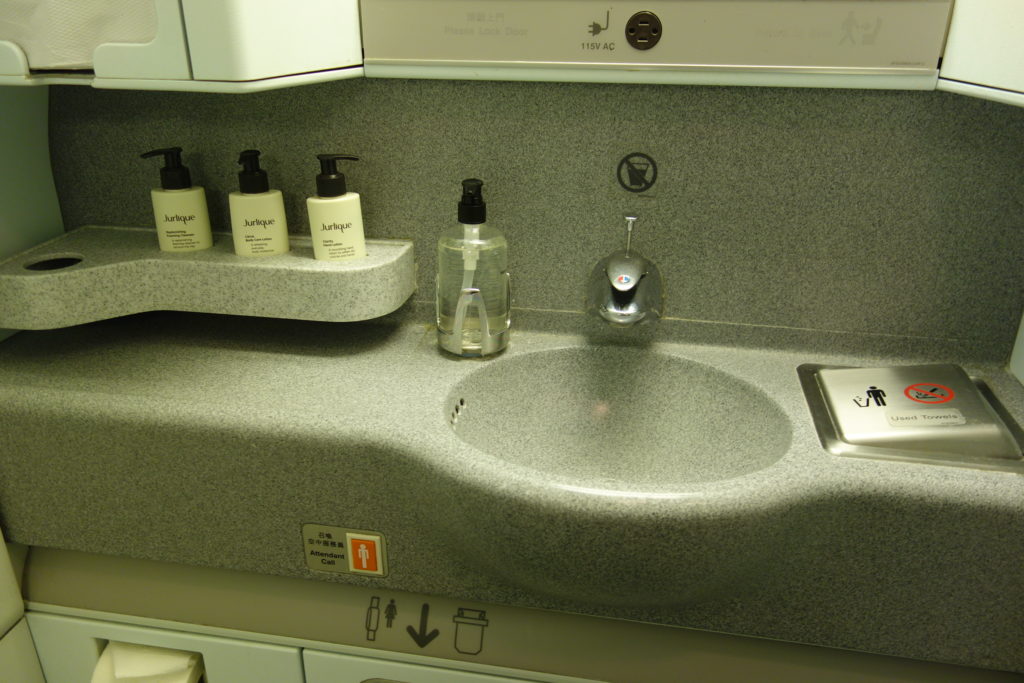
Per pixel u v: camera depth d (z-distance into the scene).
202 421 0.79
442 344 0.93
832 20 0.78
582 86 0.87
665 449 0.91
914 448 0.76
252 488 0.81
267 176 0.92
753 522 0.68
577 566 0.71
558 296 0.97
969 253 0.87
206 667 0.91
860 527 0.72
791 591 0.76
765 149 0.86
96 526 0.86
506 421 0.93
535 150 0.90
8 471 0.85
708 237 0.91
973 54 0.71
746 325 0.95
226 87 0.69
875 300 0.91
